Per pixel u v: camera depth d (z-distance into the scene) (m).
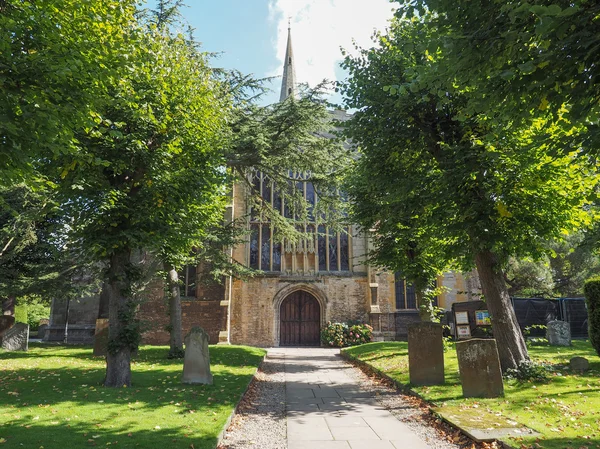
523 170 9.65
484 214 9.92
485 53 5.78
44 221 18.55
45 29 7.10
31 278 19.19
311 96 16.94
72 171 9.71
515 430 6.07
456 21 6.33
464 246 11.09
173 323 16.89
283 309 26.91
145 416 7.02
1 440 5.51
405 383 10.36
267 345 25.58
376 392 10.40
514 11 4.53
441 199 10.38
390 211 12.16
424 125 11.43
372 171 12.38
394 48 11.45
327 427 7.11
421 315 16.33
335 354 21.58
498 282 10.74
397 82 11.04
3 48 6.04
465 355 8.52
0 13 6.62
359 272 27.05
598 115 5.45
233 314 25.84
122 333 10.06
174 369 13.22
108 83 8.66
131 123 10.46
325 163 17.58
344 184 16.25
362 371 14.60
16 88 6.34
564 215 10.66
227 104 14.73
